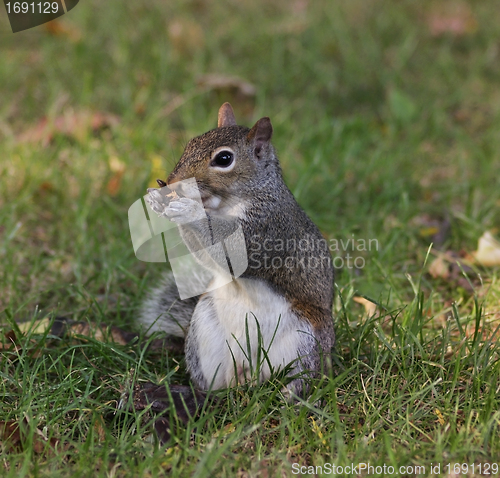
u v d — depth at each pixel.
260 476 6.39
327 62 17.53
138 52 17.25
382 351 8.06
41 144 13.10
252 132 7.68
